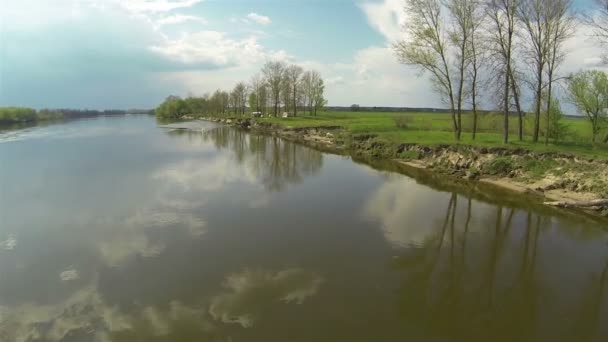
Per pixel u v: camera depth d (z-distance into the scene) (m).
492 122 42.28
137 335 7.91
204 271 10.94
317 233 14.25
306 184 23.28
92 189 20.70
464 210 17.92
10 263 11.46
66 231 14.20
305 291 9.85
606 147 25.73
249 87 113.88
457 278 10.81
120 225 14.88
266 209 17.36
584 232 14.94
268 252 12.38
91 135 57.16
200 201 18.50
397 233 14.52
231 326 8.23
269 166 30.38
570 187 19.77
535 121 28.22
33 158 31.98
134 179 23.45
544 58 26.23
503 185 22.69
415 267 11.48
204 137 57.47
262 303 9.21
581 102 28.19
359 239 13.74
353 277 10.71
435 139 34.50
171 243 13.05
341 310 8.94
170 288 9.93
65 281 10.31
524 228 15.38
